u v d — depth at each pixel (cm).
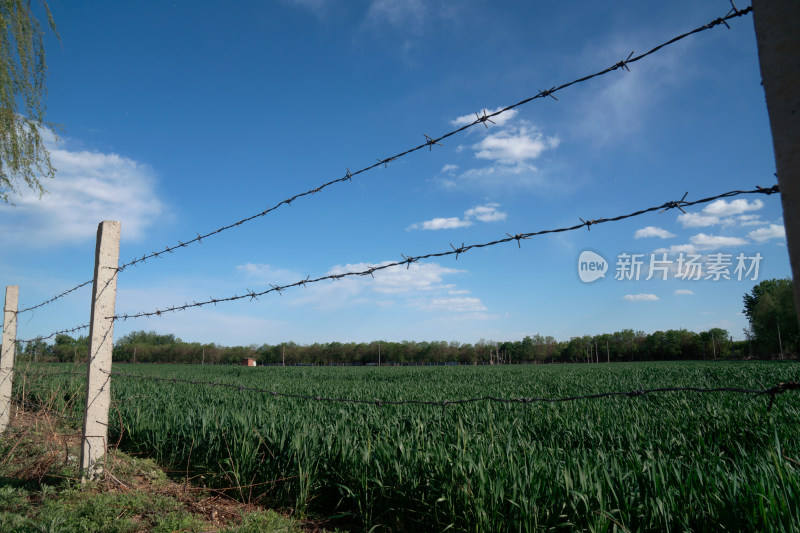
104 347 525
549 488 360
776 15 155
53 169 891
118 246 550
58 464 521
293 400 954
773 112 152
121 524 383
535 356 9662
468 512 365
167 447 652
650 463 387
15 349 786
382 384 1678
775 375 1831
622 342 9144
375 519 421
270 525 379
